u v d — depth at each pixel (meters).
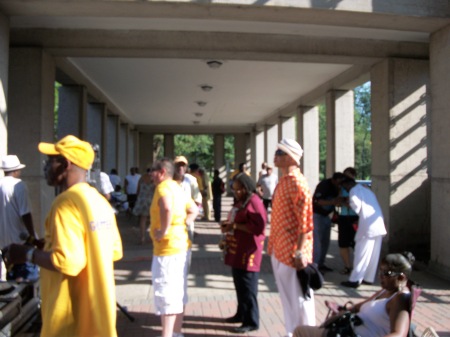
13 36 7.50
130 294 6.18
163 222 4.05
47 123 7.82
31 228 5.12
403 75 8.41
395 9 6.51
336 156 11.60
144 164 25.84
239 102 15.84
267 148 20.25
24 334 3.50
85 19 7.14
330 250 9.33
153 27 7.62
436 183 7.23
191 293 6.20
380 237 6.52
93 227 2.22
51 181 2.37
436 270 7.12
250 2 6.12
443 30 7.07
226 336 4.63
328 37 8.20
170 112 18.73
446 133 7.00
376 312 3.09
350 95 11.65
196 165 13.22
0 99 6.00
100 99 13.37
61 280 2.21
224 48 7.93
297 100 14.94
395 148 8.36
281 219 4.03
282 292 4.09
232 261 4.74
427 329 3.14
